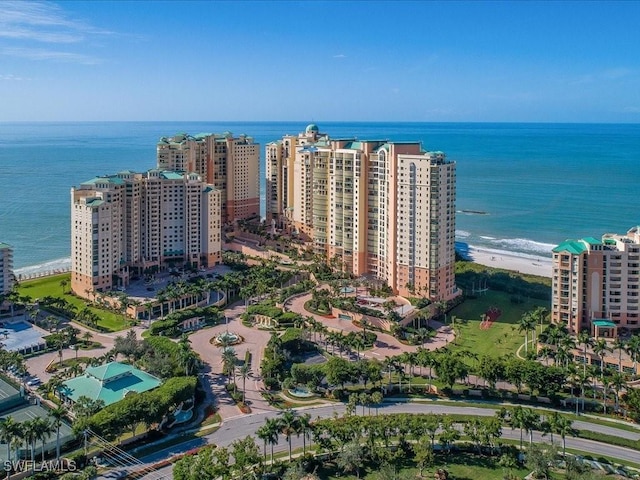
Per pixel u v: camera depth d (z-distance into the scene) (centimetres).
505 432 19888
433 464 17838
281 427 17800
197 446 18938
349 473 17475
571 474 16775
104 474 17388
